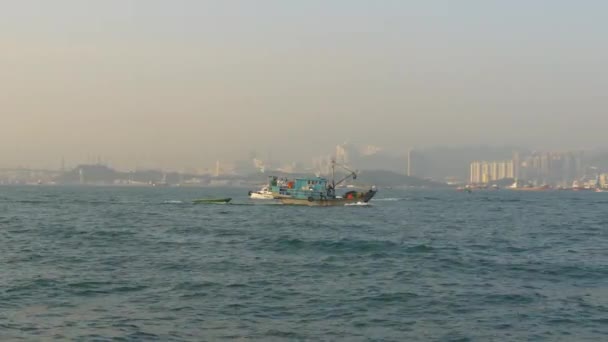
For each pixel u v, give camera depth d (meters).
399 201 190.38
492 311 30.28
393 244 55.94
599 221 97.25
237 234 67.06
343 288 35.53
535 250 54.25
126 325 27.38
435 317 29.17
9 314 29.16
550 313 29.86
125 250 52.53
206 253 50.47
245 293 34.03
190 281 37.34
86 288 35.16
